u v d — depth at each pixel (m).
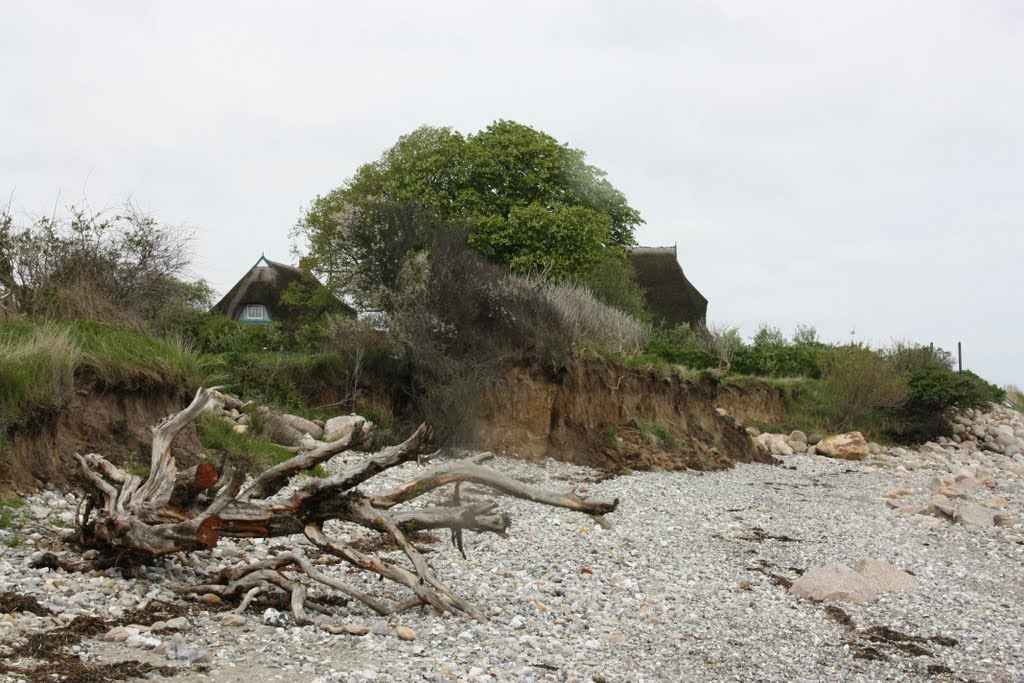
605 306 29.22
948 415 37.66
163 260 18.09
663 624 9.41
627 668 7.70
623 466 21.11
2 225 15.55
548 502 8.55
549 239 33.16
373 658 6.90
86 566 8.14
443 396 18.44
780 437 30.77
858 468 27.55
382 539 11.37
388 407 19.69
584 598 10.01
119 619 7.07
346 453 16.81
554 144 36.28
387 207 23.14
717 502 17.92
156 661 6.27
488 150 34.97
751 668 8.20
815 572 11.61
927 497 20.41
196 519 7.92
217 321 22.11
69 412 11.95
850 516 17.48
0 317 13.45
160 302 18.56
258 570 8.10
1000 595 12.43
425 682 6.45
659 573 11.64
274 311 39.53
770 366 37.78
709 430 26.91
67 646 6.32
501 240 32.88
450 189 35.19
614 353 25.02
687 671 7.88
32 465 10.81
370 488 14.57
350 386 19.55
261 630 7.31
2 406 10.62
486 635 7.93
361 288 22.81
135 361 13.72
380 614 8.22
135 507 8.23
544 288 23.16
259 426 16.03
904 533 16.02
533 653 7.70
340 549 8.20
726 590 11.25
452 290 20.02
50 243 15.98
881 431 35.62
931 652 9.34
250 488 8.41
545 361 21.25
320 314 34.50
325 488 8.11
